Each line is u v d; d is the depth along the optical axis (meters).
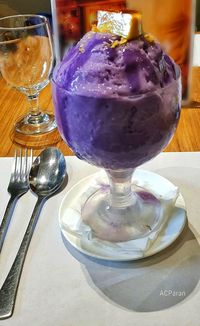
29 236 0.26
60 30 0.38
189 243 0.25
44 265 0.24
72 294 0.23
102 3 0.36
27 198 0.30
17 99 0.45
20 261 0.25
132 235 0.26
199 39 0.53
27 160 0.34
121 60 0.22
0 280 0.24
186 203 0.28
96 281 0.23
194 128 0.37
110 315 0.21
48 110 0.43
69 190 0.30
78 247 0.25
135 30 0.22
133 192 0.29
